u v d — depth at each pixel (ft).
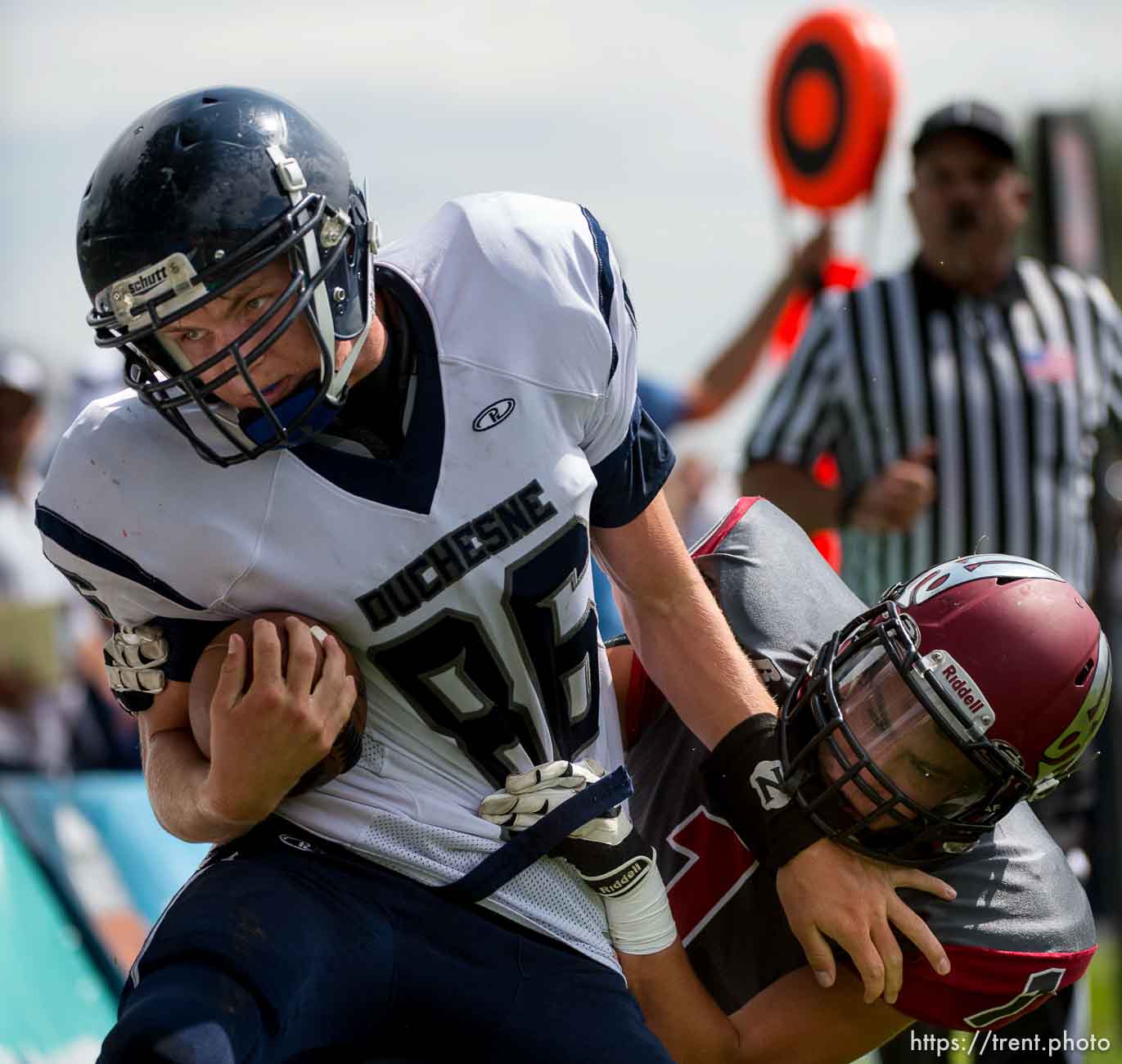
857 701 29.63
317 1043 27.27
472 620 27.94
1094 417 54.34
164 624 27.96
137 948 47.73
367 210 27.37
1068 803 51.44
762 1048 31.07
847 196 65.36
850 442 53.57
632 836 29.81
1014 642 29.01
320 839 28.43
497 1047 28.37
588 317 28.71
